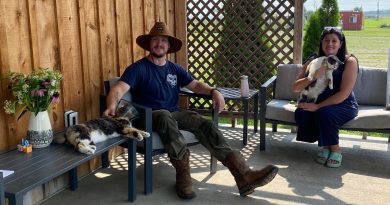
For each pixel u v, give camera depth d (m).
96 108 3.26
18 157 2.23
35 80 2.32
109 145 2.46
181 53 4.70
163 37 3.07
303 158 3.56
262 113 3.68
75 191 2.90
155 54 3.07
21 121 2.52
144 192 2.84
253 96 3.93
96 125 2.53
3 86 2.37
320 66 3.28
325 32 3.30
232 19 4.54
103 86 3.32
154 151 2.81
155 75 3.06
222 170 3.31
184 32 4.65
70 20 2.89
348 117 3.28
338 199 2.74
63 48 2.84
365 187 2.94
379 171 3.25
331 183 3.01
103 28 3.28
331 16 5.11
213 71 4.75
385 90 3.71
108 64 3.38
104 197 2.80
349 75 3.24
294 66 4.01
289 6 4.30
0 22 2.32
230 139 4.16
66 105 2.90
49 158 2.21
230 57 4.65
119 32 3.51
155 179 3.11
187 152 2.78
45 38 2.66
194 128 2.93
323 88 3.31
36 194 2.69
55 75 2.43
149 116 2.72
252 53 4.55
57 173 2.00
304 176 3.15
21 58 2.48
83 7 3.02
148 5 4.00
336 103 3.26
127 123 2.70
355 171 3.25
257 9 4.43
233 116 4.63
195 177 3.15
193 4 4.66
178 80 3.31
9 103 2.33
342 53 3.32
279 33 4.59
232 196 2.80
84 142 2.35
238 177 2.76
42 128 2.37
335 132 3.26
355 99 3.57
